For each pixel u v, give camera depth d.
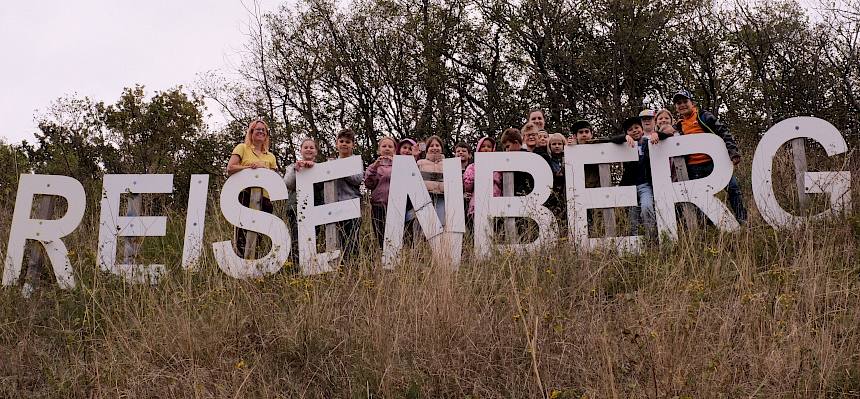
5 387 5.75
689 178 7.89
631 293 6.36
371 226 7.55
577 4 21.72
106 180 7.68
